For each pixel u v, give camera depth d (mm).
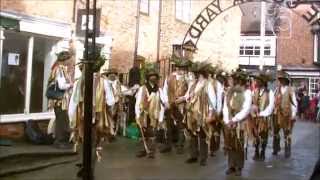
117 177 9695
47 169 9961
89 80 8703
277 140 13352
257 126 12258
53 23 12805
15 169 9523
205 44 23938
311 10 17016
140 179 9633
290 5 16734
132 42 16812
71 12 13430
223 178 10125
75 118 9852
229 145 10430
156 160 11789
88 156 8859
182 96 12961
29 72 12508
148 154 12062
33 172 9680
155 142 13953
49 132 11773
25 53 12469
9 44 12055
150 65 15586
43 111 13000
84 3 13758
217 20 25531
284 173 10828
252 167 11492
